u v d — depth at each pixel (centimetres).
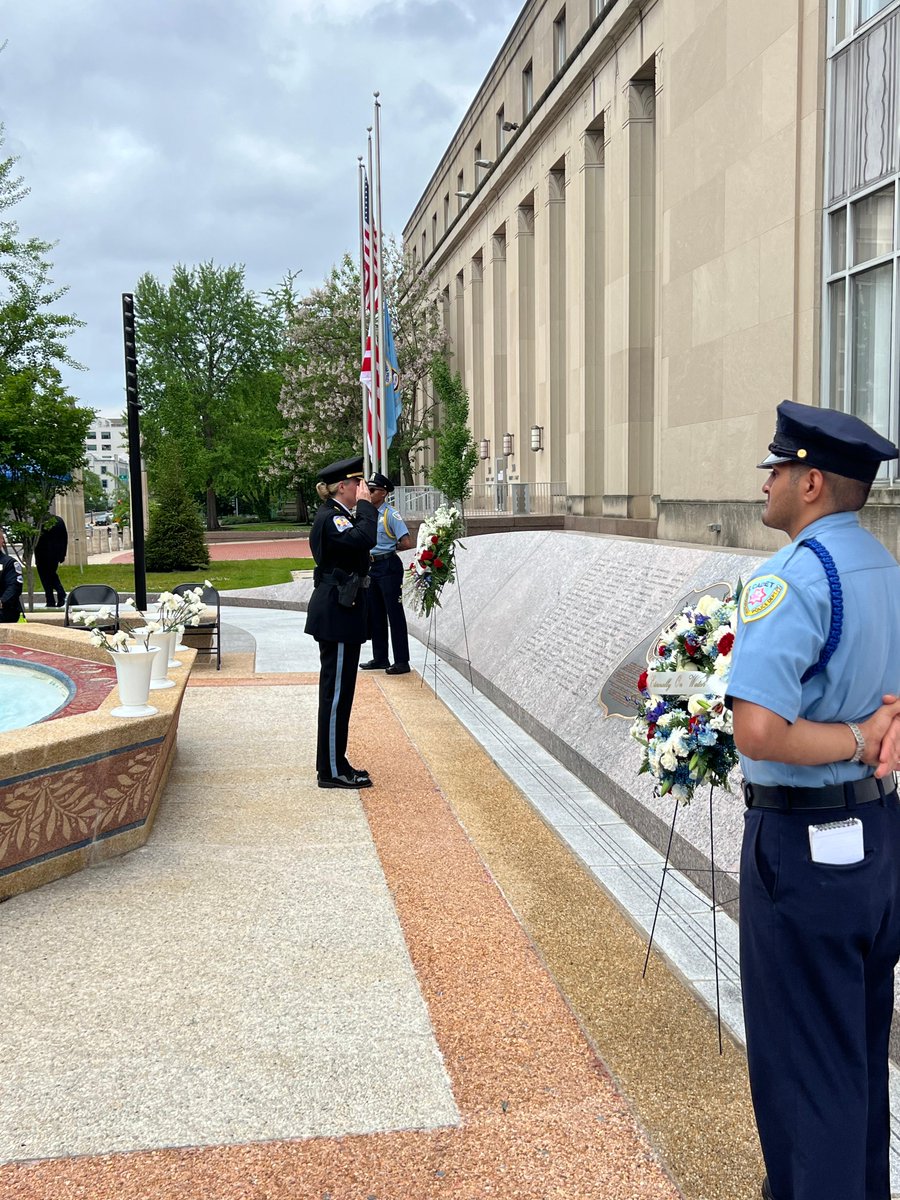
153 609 888
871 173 1084
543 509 2772
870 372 1117
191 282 5375
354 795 624
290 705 905
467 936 419
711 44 1388
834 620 207
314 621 627
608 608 768
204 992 370
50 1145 280
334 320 4169
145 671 530
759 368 1291
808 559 211
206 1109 297
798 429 219
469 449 2933
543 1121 292
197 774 673
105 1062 323
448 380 3052
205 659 1130
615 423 2183
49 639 815
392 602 1057
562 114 2517
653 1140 283
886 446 216
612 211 2162
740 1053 329
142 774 517
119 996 367
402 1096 304
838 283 1164
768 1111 219
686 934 417
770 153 1248
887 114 1052
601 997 367
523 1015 354
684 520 1524
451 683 1006
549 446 2769
